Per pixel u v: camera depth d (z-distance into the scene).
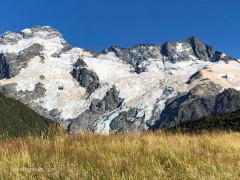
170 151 9.88
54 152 9.52
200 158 9.71
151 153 9.79
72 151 9.63
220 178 7.92
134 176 7.43
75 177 7.42
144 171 7.95
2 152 9.38
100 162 8.52
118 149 10.02
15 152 9.62
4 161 8.44
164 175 7.86
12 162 8.37
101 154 9.16
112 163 8.36
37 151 9.66
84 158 8.93
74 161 8.52
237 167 8.80
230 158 10.05
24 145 10.02
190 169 8.19
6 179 7.29
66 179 7.30
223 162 9.46
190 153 10.10
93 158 8.90
